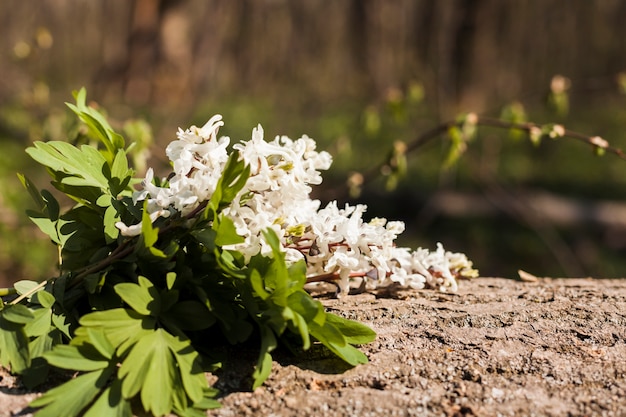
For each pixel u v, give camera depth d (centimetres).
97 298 164
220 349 170
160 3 1475
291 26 1862
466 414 149
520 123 335
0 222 575
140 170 360
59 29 1736
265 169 161
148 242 154
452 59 1205
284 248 174
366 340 166
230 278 163
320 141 1214
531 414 150
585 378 166
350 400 153
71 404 137
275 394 155
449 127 356
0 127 884
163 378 141
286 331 167
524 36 1633
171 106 1227
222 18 848
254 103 1558
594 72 1798
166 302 154
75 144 307
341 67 1803
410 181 936
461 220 829
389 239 186
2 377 157
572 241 783
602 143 301
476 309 205
